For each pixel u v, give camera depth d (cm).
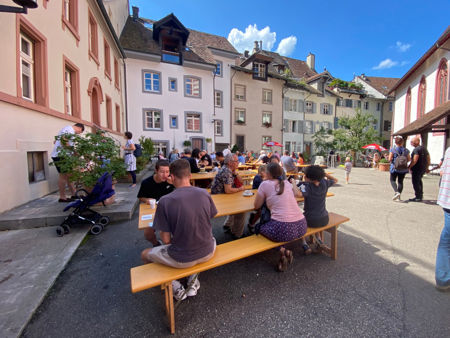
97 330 196
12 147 466
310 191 299
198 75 2177
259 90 2711
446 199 237
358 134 2589
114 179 539
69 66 766
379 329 195
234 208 326
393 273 282
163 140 2055
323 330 195
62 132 464
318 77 3180
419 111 1622
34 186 535
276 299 236
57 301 230
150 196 353
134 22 2208
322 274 282
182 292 222
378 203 639
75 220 389
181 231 197
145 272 201
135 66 1939
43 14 600
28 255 311
